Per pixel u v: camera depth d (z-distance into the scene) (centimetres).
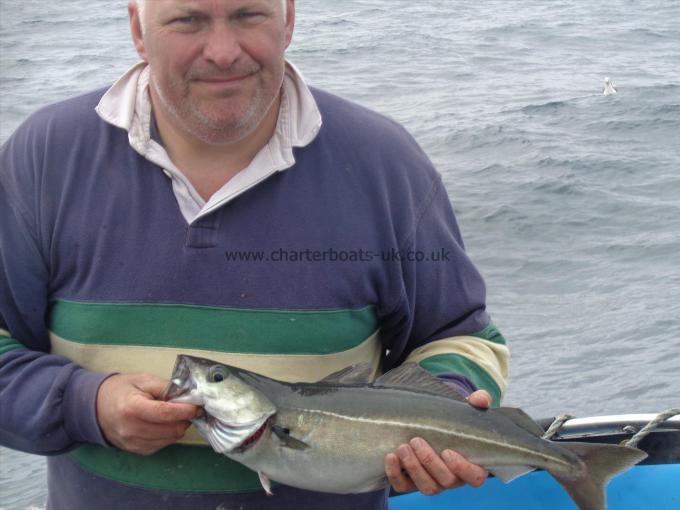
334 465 233
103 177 241
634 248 921
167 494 245
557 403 592
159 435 226
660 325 711
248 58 224
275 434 229
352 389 238
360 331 250
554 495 321
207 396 226
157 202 238
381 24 2850
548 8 3266
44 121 248
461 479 230
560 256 909
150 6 225
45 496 509
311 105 245
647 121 1548
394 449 232
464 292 263
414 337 267
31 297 247
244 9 222
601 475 242
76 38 2719
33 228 243
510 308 774
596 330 711
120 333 239
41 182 243
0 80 2091
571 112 1630
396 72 2036
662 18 2958
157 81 229
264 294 238
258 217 239
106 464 248
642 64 2188
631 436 325
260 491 246
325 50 2322
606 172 1228
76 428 234
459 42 2497
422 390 241
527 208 1073
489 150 1363
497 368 263
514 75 2044
